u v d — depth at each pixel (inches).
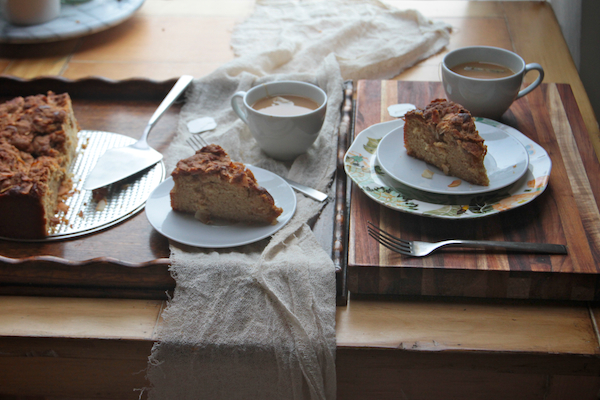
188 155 38.2
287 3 63.6
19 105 39.7
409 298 29.2
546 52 52.2
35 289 29.8
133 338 27.2
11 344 27.8
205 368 26.7
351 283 28.9
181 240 29.8
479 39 55.0
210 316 26.8
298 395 26.4
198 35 58.7
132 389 32.3
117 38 58.5
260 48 54.6
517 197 30.9
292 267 27.9
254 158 38.3
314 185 35.1
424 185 32.2
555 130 37.6
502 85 36.2
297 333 26.0
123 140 40.7
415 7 61.9
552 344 26.2
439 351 26.3
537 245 28.1
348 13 60.1
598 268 26.9
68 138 37.8
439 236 29.6
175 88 44.3
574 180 32.9
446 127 31.8
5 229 31.7
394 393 31.8
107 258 29.0
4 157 34.0
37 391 32.8
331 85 44.2
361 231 30.3
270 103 38.4
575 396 31.1
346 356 27.0
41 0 54.9
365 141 36.2
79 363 31.1
